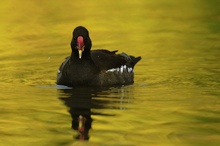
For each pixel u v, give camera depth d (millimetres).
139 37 20781
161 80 15219
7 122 11445
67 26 22438
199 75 15656
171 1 27875
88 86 14609
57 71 16422
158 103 12789
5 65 16969
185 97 13320
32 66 16922
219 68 16375
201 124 11156
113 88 14422
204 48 18984
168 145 9953
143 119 11539
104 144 10023
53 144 10055
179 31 21703
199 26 22500
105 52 15719
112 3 27297
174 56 18000
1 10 25422
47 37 20797
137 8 26094
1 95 13680
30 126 11164
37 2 27172
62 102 12977
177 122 11289
